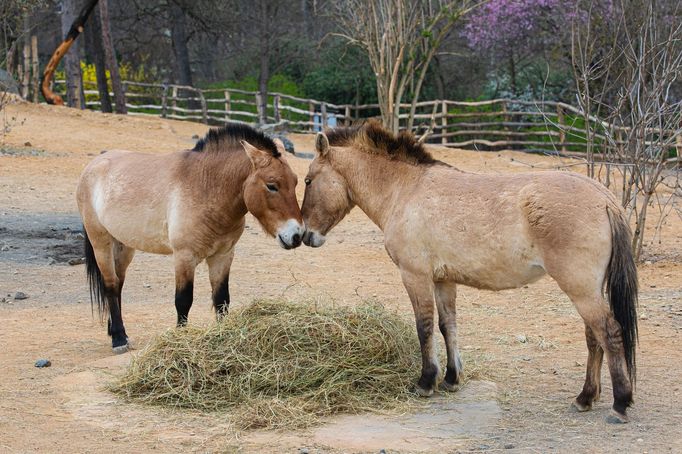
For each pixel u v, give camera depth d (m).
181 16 35.91
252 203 6.81
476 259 5.70
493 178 5.80
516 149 26.58
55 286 10.22
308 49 36.53
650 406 5.77
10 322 8.55
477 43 29.05
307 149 24.27
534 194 5.43
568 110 25.38
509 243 5.52
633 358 5.45
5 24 22.17
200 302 9.46
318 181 6.52
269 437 5.27
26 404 5.94
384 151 6.36
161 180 7.36
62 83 36.09
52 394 6.18
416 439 5.19
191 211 7.12
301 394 5.88
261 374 5.96
